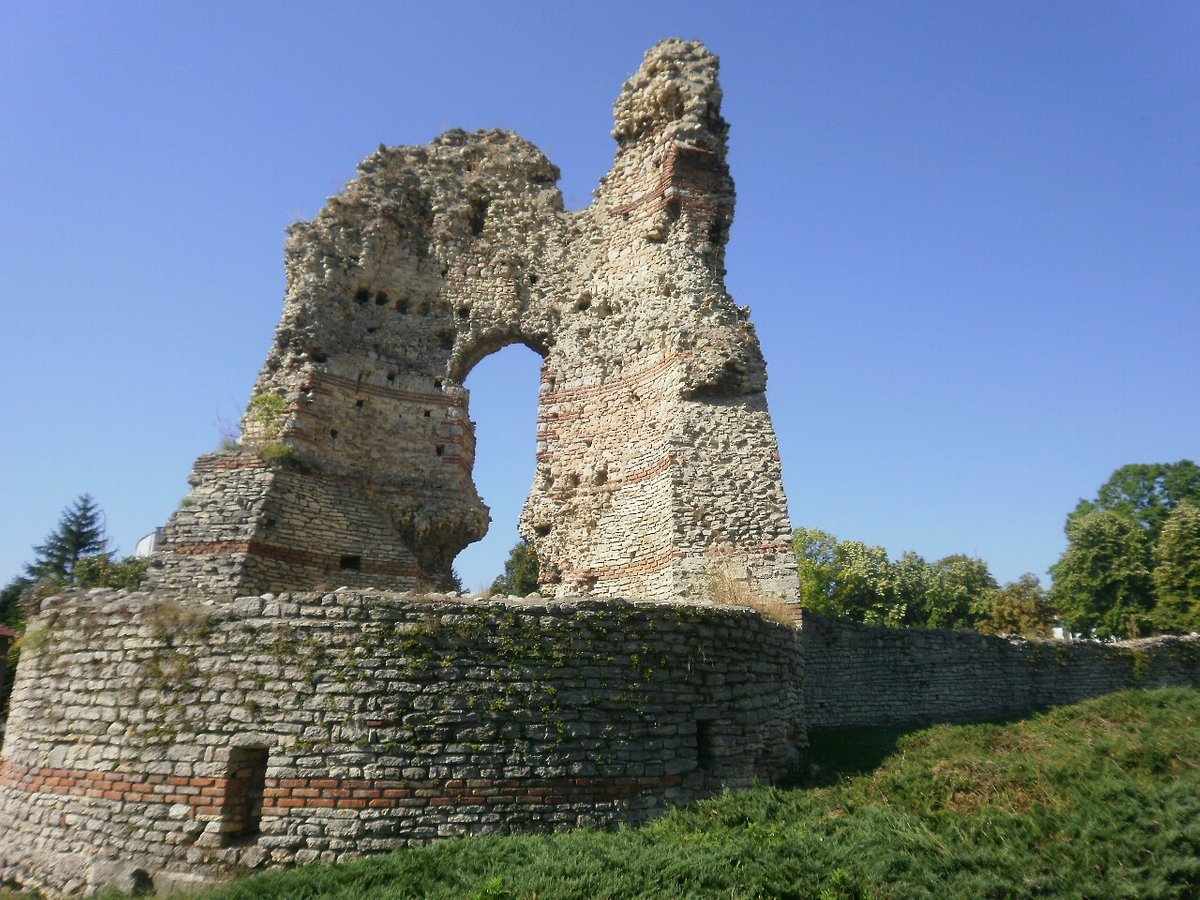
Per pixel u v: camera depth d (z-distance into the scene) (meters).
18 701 13.32
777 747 14.08
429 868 9.32
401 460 20.44
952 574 55.22
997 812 10.71
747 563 16.91
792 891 8.48
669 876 8.69
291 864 10.51
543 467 20.56
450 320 22.16
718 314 19.17
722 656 13.23
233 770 11.20
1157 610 41.69
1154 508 51.94
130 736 11.74
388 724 11.11
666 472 17.94
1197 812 9.92
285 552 17.70
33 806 12.26
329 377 20.06
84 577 28.02
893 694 21.94
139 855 11.09
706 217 20.59
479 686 11.49
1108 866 9.10
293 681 11.39
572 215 23.16
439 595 12.28
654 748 12.02
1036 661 25.05
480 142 24.41
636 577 18.08
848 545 51.88
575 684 11.86
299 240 21.27
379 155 23.11
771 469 17.75
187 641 11.95
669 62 22.02
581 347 21.31
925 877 8.81
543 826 11.10
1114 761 12.24
